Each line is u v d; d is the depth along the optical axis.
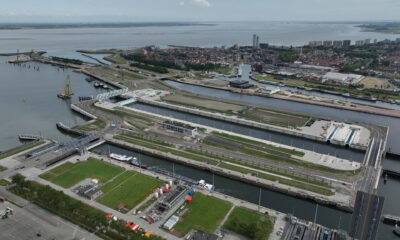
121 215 151.12
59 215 149.62
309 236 137.50
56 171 194.50
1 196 162.75
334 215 162.00
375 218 125.06
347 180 190.38
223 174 199.12
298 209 166.62
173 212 154.88
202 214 154.12
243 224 140.38
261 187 186.62
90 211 153.25
